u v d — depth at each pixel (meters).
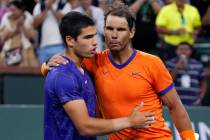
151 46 20.92
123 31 10.66
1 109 17.70
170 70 19.94
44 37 20.53
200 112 17.80
